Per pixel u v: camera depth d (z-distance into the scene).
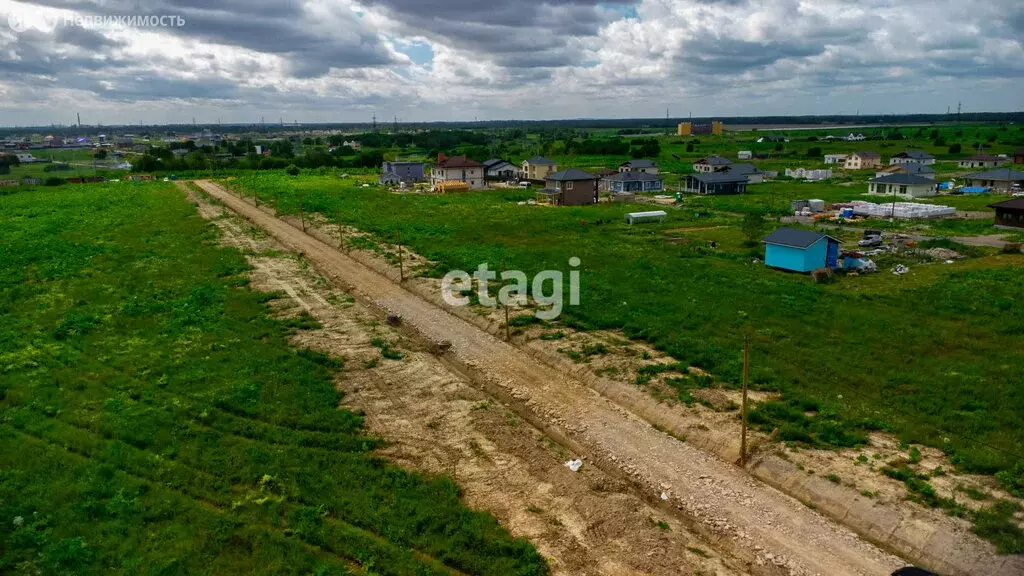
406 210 72.06
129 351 28.08
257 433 21.05
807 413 22.62
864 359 27.17
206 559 15.05
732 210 74.69
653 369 26.17
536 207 77.38
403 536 16.20
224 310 34.41
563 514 17.59
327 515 16.98
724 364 26.33
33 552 15.07
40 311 34.00
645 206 79.38
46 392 23.67
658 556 15.88
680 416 22.66
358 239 53.12
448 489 18.39
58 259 46.28
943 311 33.75
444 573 15.00
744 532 17.16
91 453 19.52
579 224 63.97
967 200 80.25
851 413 22.14
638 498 18.69
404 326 33.41
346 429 21.70
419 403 24.02
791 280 41.16
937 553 15.83
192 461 19.23
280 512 16.95
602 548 16.22
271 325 31.89
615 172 110.81
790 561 16.00
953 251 48.81
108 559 14.95
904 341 29.25
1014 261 45.69
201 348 28.56
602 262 46.16
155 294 37.47
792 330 30.83
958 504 17.16
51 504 16.83
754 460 20.02
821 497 18.23
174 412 22.19
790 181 109.88
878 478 18.53
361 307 36.12
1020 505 16.98
